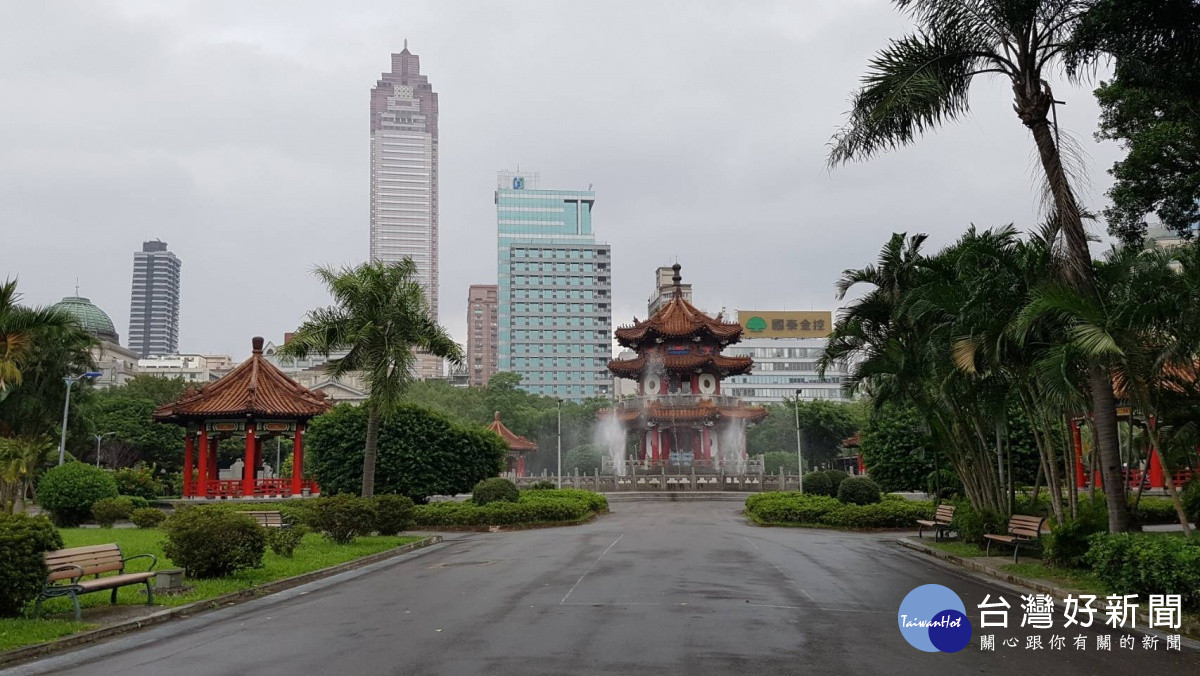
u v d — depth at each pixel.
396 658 10.59
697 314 70.81
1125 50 17.20
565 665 10.11
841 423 88.25
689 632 12.16
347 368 31.16
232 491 44.12
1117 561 14.88
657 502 58.59
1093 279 17.53
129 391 86.31
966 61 18.91
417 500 42.78
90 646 11.95
